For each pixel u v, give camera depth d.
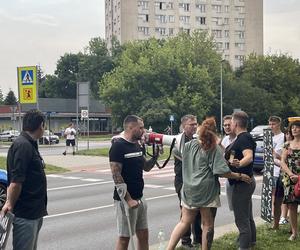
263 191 8.14
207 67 67.25
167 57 63.03
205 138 5.98
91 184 17.12
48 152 34.81
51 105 81.88
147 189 15.20
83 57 91.06
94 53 90.69
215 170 5.97
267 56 79.50
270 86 77.69
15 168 4.67
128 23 109.94
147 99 62.22
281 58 78.81
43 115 4.94
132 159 5.75
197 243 7.23
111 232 8.98
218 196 6.16
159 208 11.56
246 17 121.19
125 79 63.66
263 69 77.31
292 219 7.50
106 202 12.73
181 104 60.78
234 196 6.46
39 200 4.86
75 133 29.98
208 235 6.20
